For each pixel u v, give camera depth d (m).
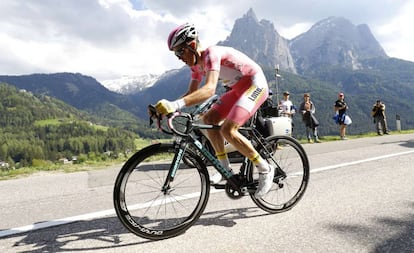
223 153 3.23
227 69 3.19
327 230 2.90
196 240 2.78
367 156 6.91
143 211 3.22
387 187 4.26
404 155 6.82
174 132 2.85
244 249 2.58
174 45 2.96
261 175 3.23
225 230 2.98
